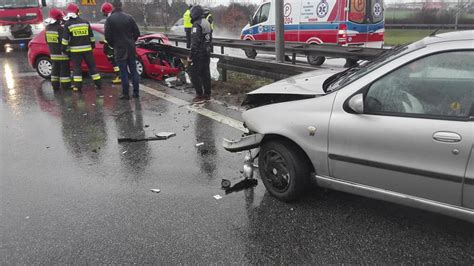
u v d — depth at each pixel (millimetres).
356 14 13570
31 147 6070
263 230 3652
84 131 6773
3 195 4512
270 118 3992
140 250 3422
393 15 20016
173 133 6414
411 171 3186
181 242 3516
